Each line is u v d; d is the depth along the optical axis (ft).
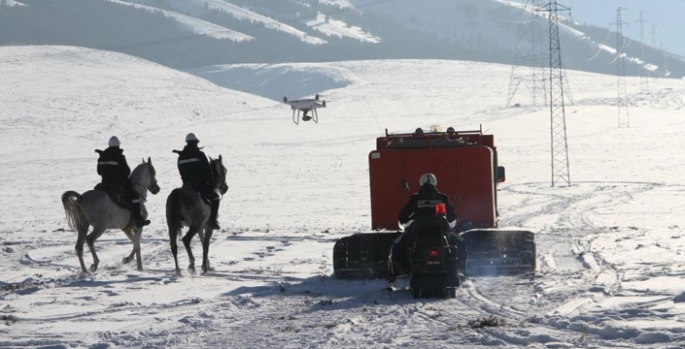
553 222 92.99
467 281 47.91
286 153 243.81
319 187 159.43
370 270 50.24
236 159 228.22
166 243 77.00
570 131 275.59
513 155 217.56
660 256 55.93
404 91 483.10
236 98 517.14
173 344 31.63
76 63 613.11
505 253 50.52
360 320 36.04
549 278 47.78
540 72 641.40
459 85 529.45
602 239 69.92
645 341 29.22
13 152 284.41
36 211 133.18
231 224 101.50
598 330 31.12
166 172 199.00
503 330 32.19
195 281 51.52
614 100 403.95
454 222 45.24
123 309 40.52
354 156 229.66
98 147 289.53
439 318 36.11
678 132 262.06
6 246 76.89
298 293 45.19
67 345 31.24
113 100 459.73
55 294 46.03
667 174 165.78
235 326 35.32
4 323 36.52
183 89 526.98
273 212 118.83
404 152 58.08
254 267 58.29
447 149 57.67
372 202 58.49
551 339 30.04
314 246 72.38
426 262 41.93
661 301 37.76
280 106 410.72
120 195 56.29
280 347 30.48
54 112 407.03
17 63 581.53
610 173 171.73
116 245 76.23
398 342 30.60
